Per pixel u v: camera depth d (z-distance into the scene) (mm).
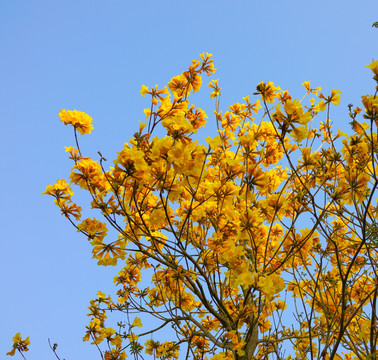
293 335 4121
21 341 4449
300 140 2525
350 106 2951
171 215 3449
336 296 3648
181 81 3746
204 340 4562
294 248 3012
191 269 3598
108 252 3244
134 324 4492
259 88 2596
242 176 3043
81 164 2998
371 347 2830
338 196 2975
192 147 2729
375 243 3002
